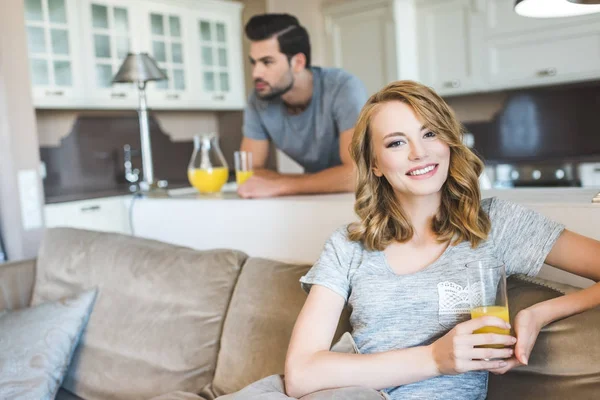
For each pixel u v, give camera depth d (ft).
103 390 6.01
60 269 7.04
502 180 12.99
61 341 6.12
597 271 3.65
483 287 3.35
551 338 3.59
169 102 14.48
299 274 5.04
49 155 13.71
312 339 3.80
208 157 7.73
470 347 3.22
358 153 4.13
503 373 3.60
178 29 14.67
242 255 5.73
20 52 9.38
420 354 3.42
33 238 9.57
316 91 7.50
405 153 3.81
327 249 4.24
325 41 15.35
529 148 14.12
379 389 3.55
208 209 7.07
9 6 9.21
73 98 12.78
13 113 9.30
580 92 13.29
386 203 4.12
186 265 5.92
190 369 5.45
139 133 15.43
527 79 12.84
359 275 4.03
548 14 4.60
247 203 6.63
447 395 3.62
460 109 15.08
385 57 14.11
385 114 3.87
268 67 7.17
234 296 5.38
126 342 6.01
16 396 5.64
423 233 4.06
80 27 12.87
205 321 5.52
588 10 4.47
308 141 7.84
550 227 3.85
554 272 4.42
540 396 3.56
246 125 8.38
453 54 13.83
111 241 6.84
